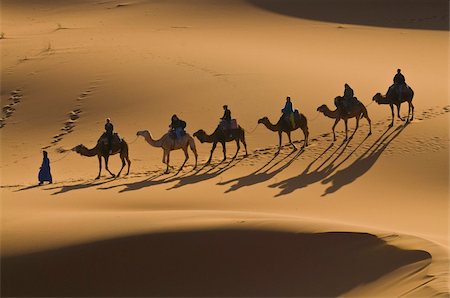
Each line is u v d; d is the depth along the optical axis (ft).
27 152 231.71
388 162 191.11
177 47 342.85
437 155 193.26
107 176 198.18
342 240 104.42
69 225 121.80
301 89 267.18
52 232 118.11
